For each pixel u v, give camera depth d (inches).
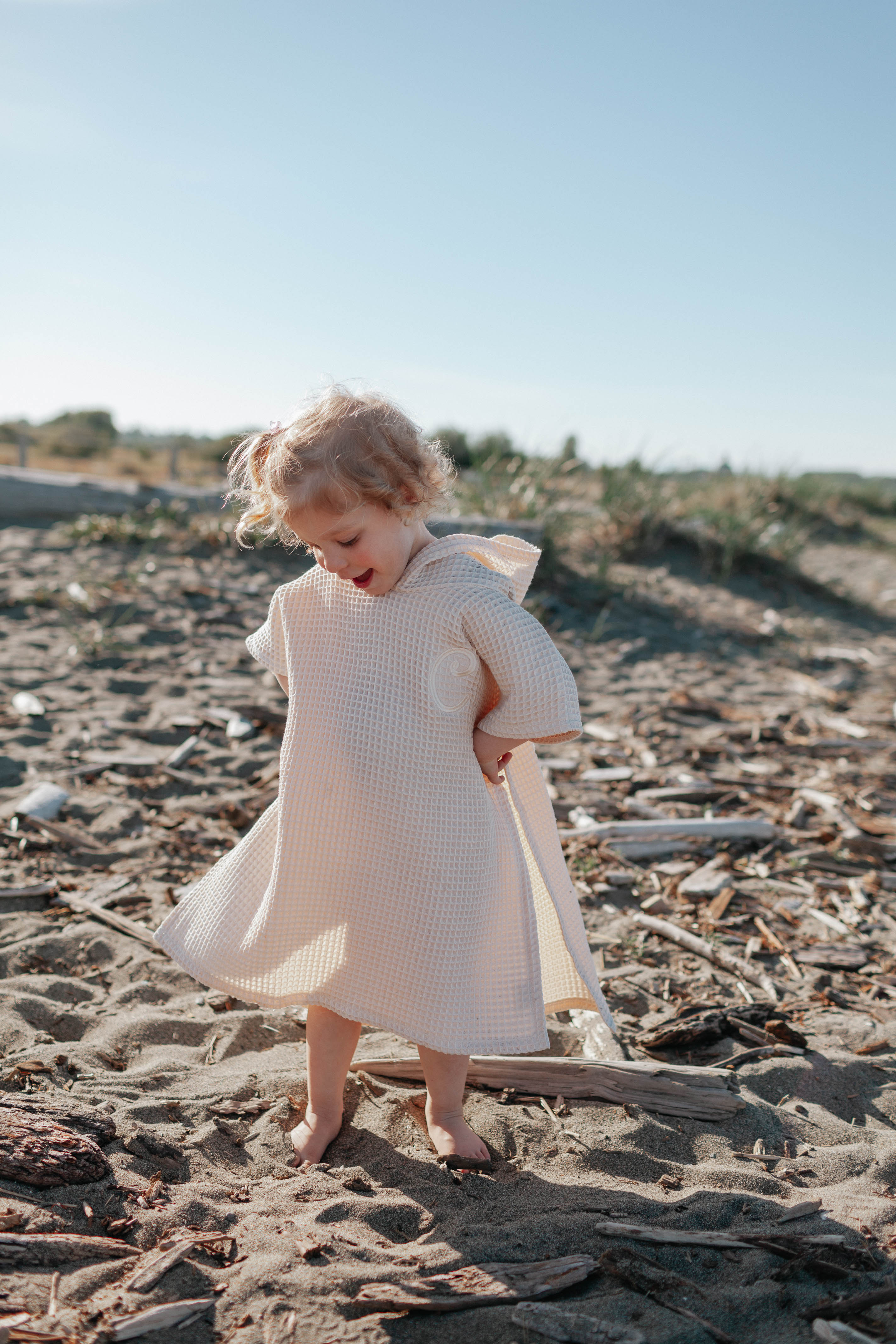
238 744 185.2
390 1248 66.4
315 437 65.0
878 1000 113.3
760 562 398.6
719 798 177.9
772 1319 61.8
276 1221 68.1
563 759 194.7
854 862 152.6
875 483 672.4
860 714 242.1
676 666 277.1
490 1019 74.9
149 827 146.9
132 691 211.2
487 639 69.9
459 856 72.7
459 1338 58.5
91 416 1414.9
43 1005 97.7
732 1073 93.9
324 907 76.2
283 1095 85.7
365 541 67.9
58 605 263.1
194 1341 56.9
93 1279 60.3
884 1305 62.9
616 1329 58.8
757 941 125.8
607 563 346.6
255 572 314.0
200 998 103.9
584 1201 73.0
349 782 73.2
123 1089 84.0
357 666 73.0
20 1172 68.1
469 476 403.2
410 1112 85.2
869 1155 82.5
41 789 152.9
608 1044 97.5
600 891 137.4
